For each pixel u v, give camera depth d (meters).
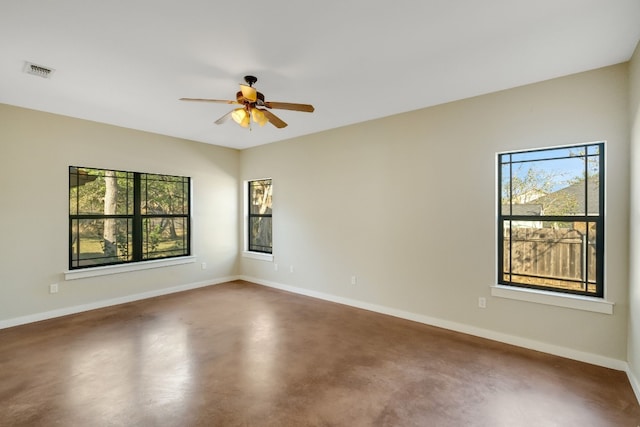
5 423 1.97
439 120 3.55
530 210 3.09
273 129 4.58
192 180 5.30
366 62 2.57
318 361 2.78
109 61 2.54
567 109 2.81
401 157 3.87
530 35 2.18
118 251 4.53
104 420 2.00
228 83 2.96
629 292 2.52
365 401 2.21
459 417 2.05
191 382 2.44
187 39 2.22
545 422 2.00
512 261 3.20
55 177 3.88
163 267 4.93
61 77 2.82
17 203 3.61
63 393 2.28
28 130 3.68
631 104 2.47
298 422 2.00
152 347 3.04
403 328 3.55
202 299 4.68
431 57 2.49
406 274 3.85
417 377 2.52
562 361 2.77
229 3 1.83
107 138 4.29
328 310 4.18
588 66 2.64
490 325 3.25
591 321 2.71
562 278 2.93
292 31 2.13
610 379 2.47
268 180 5.62
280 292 5.09
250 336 3.32
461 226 3.42
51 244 3.86
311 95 3.27
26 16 1.94
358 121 4.20
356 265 4.32
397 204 3.91
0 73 2.74
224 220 5.75
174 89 3.09
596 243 2.77
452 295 3.49
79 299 4.08
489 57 2.49
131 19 1.99
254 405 2.16
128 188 4.64
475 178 3.32
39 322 3.70
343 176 4.44
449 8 1.89
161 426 1.95
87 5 1.84
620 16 1.96
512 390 2.34
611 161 2.62
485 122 3.25
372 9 1.89
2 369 2.61
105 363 2.72
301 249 5.00
